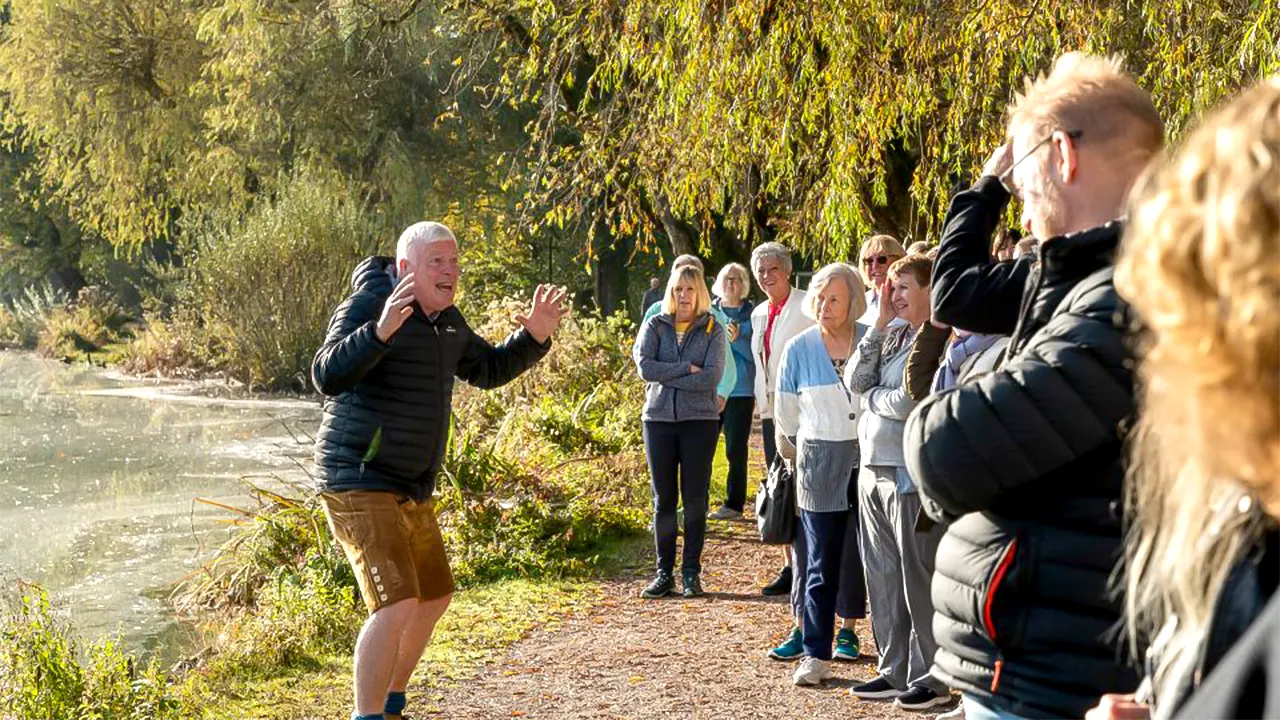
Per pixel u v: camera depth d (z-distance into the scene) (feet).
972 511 7.80
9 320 141.38
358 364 16.57
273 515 33.22
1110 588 7.38
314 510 32.04
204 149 97.71
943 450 7.70
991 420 7.53
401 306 16.43
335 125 90.63
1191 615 4.48
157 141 99.96
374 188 93.71
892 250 21.65
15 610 28.45
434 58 85.81
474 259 97.45
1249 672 3.28
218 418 71.72
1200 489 4.40
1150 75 24.21
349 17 79.41
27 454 57.36
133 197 103.45
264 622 24.54
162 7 97.71
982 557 7.88
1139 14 25.93
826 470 20.24
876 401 18.53
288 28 87.92
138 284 146.00
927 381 16.80
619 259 105.50
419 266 17.62
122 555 36.60
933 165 28.25
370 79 89.25
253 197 98.22
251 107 89.25
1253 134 3.39
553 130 44.88
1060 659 7.55
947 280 10.28
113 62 96.68
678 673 21.68
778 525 21.80
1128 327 7.29
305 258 87.86
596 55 36.55
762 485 21.91
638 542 33.04
